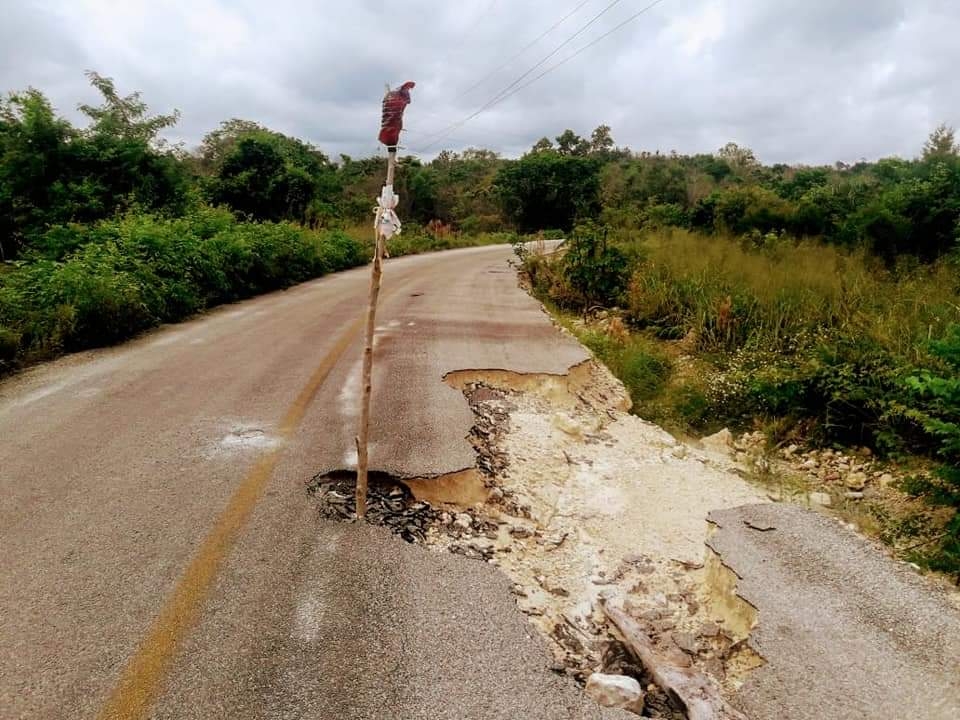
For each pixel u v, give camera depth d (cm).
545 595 352
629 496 507
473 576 338
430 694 254
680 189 3825
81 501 385
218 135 2886
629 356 902
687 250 1451
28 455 448
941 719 235
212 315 997
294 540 355
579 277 1371
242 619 289
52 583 307
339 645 277
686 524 469
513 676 268
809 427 691
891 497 564
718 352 988
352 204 3203
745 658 292
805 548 351
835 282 1065
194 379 639
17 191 1248
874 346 735
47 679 251
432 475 443
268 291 1302
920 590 313
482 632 293
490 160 6350
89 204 1247
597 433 644
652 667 287
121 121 1422
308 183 2275
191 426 511
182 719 236
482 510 442
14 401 562
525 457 537
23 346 709
